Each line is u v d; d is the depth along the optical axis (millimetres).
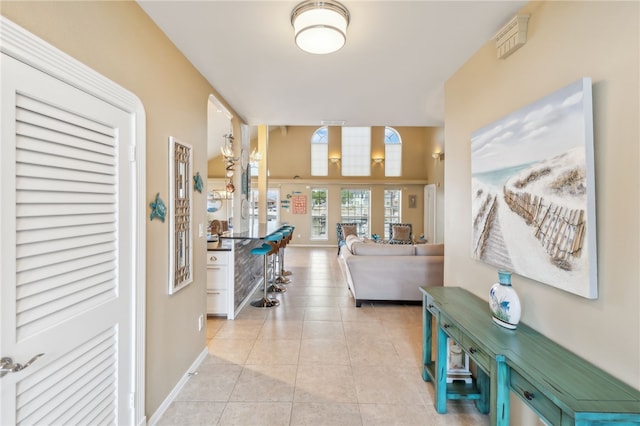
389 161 10227
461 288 2219
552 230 1292
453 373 2078
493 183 1731
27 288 969
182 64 2059
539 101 1367
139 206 1527
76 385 1162
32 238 985
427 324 2215
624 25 1040
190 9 1580
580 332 1217
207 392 2064
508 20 1665
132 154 1479
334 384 2172
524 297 1548
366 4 1532
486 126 1805
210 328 3166
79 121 1160
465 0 1498
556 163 1268
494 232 1721
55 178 1063
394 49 1990
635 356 1008
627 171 1030
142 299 1563
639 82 995
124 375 1448
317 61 2170
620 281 1053
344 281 5230
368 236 10086
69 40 1117
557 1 1330
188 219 2164
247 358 2533
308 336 2982
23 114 946
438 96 2889
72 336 1139
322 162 10234
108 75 1328
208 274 3447
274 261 4605
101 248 1288
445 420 1830
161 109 1781
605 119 1104
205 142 2488
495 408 1272
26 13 954
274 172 10180
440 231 8516
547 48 1390
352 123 3916
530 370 1124
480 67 1976
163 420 1794
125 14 1443
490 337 1397
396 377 2266
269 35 1835
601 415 897
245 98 2963
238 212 3943
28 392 974
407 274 3900
